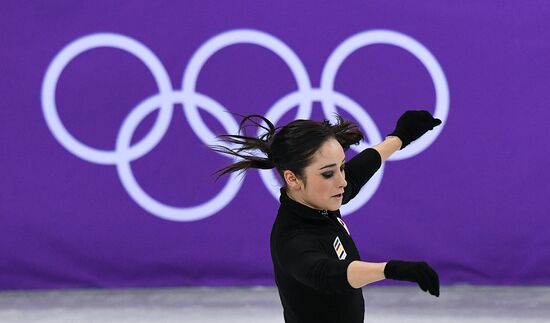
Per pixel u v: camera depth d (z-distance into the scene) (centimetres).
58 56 1770
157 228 1809
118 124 1788
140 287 1828
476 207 1802
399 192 1798
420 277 622
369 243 1806
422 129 985
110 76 1778
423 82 1786
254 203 1803
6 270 1817
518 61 1773
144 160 1795
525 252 1811
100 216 1803
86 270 1822
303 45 1781
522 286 1820
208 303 1736
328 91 1792
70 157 1789
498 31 1769
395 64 1786
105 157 1792
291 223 772
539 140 1784
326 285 686
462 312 1662
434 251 1811
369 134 1797
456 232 1808
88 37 1769
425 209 1802
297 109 1795
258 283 1830
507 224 1805
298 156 757
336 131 862
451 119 1789
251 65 1784
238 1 1770
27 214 1797
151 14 1769
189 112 1789
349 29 1778
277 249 765
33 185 1792
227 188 1802
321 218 777
